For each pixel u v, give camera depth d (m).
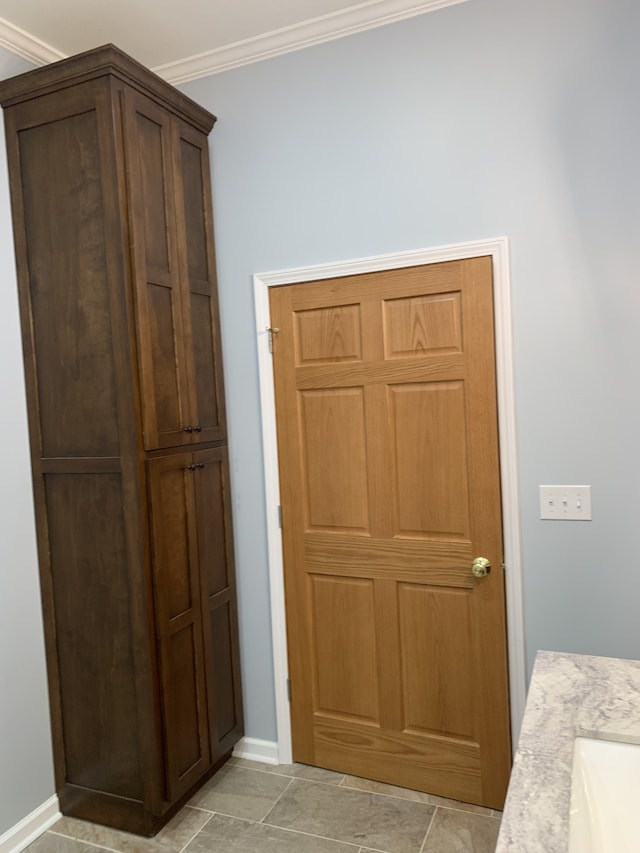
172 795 2.20
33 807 2.26
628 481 2.05
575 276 2.07
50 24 2.24
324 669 2.54
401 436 2.34
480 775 2.29
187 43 2.42
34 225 2.20
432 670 2.35
